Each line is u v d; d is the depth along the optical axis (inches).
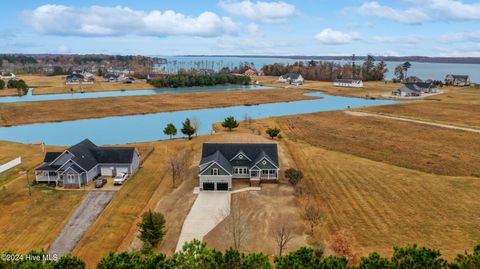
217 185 1779.0
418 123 3412.9
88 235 1333.7
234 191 1769.2
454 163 2215.8
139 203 1635.1
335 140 2812.5
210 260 761.6
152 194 1742.1
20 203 1577.3
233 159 1947.6
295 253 770.8
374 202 1637.6
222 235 1344.7
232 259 768.9
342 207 1587.1
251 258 758.5
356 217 1491.1
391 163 2222.0
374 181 1894.7
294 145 2603.3
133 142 2790.4
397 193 1734.7
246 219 1466.5
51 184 1803.6
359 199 1670.8
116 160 1948.8
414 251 750.5
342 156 2349.9
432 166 2159.2
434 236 1333.7
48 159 1888.5
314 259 757.9
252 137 2738.7
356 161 2239.2
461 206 1584.6
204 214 1526.8
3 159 2181.3
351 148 2576.3
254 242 1289.4
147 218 1258.6
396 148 2568.9
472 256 717.9
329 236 1327.5
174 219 1482.5
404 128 3213.6
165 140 2721.5
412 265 729.6
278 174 1915.6
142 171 2032.5
